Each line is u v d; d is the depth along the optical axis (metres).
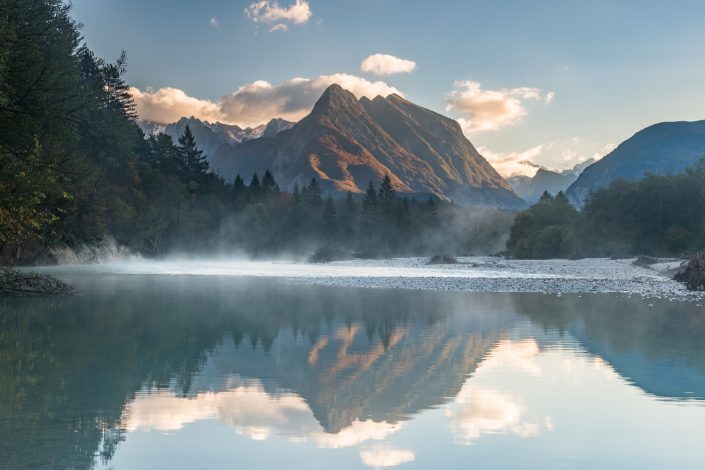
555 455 8.05
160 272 61.59
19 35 24.80
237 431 9.00
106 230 85.00
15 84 24.86
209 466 7.58
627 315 23.94
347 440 8.62
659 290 37.50
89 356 14.81
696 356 15.02
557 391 11.48
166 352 15.39
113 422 9.41
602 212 102.50
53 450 8.09
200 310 25.27
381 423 9.44
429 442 8.56
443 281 45.25
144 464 7.64
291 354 15.19
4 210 27.86
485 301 29.84
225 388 11.65
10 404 10.37
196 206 134.12
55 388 11.57
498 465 7.69
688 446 8.41
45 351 15.46
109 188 83.88
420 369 13.42
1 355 14.87
